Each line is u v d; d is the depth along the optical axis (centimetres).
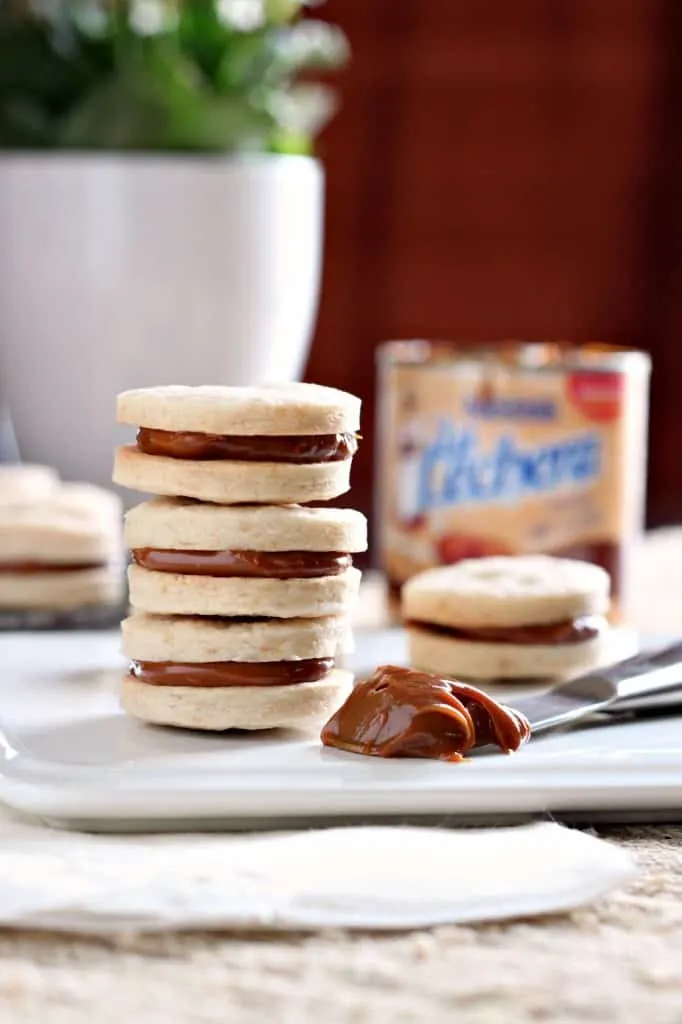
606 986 42
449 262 120
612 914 45
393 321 121
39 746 51
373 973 42
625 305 121
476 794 48
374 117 118
